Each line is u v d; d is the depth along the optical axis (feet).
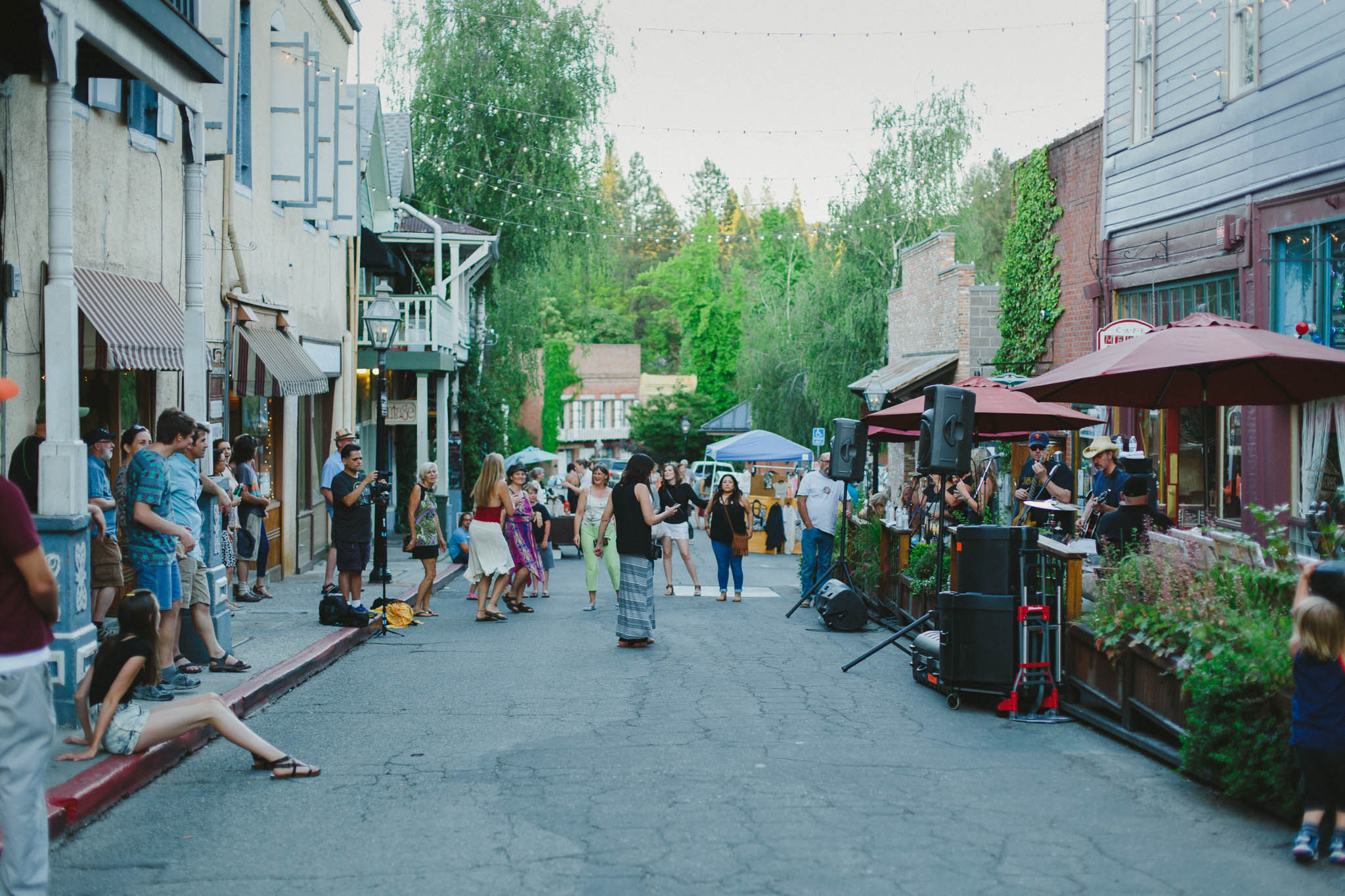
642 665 35.24
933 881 16.67
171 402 39.24
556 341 201.98
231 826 19.43
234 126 46.57
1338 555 22.49
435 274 89.15
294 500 58.85
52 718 15.57
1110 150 53.47
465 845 18.35
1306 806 17.78
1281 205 40.34
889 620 45.65
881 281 130.11
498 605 51.42
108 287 32.19
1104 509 40.57
